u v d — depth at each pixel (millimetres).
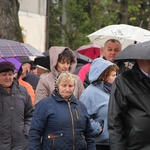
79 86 10672
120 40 13648
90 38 13844
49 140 8508
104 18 47000
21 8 34625
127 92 8078
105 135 9289
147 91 8055
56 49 10562
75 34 45438
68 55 10562
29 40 35469
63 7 46750
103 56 11875
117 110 8133
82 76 11672
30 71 14336
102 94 9484
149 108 7949
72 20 47250
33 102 11453
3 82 9789
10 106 9727
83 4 47719
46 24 37312
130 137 8008
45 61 13867
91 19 47219
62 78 8727
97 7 47375
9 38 14789
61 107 8664
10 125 9633
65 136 8492
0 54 9336
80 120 8703
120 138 8039
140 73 8156
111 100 8242
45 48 37406
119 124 8125
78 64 15008
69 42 45469
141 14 53312
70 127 8555
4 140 9539
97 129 9180
